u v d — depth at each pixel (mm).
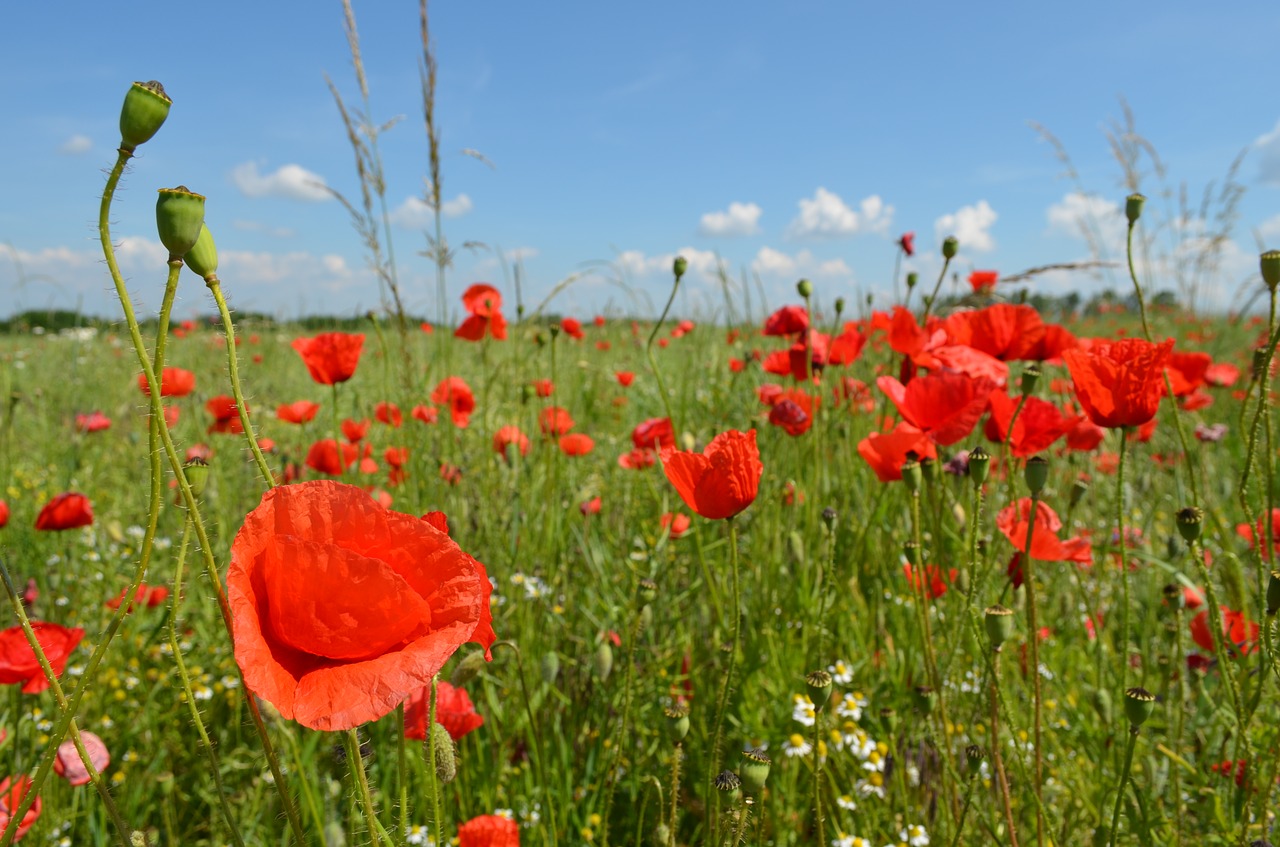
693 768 634
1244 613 557
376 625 239
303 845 292
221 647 785
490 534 882
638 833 472
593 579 867
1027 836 574
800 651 720
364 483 1146
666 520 837
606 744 666
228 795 645
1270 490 487
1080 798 599
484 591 290
